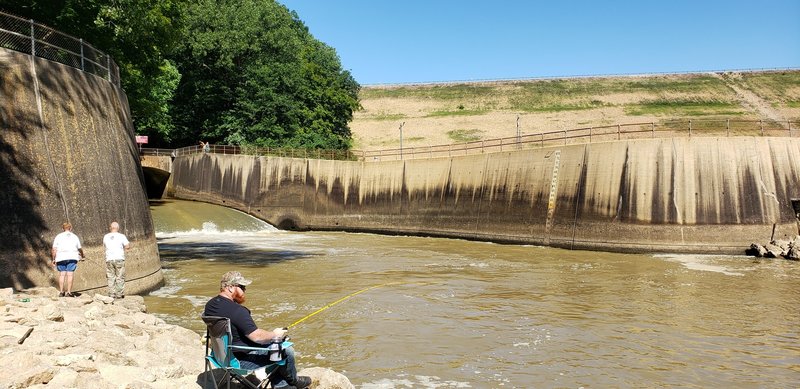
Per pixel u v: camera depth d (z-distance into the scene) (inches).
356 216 1847.9
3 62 585.9
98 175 674.8
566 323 597.9
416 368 451.8
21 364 265.1
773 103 3759.8
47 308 395.5
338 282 844.6
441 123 3944.4
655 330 571.5
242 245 1379.2
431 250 1301.7
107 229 669.3
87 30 1027.9
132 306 552.4
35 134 599.8
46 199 594.6
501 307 673.0
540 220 1409.9
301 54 2479.1
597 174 1304.1
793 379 432.5
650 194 1235.2
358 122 4126.5
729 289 789.9
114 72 805.9
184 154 2268.7
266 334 275.4
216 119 2283.5
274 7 2442.2
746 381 428.1
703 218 1203.2
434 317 621.3
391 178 1798.7
